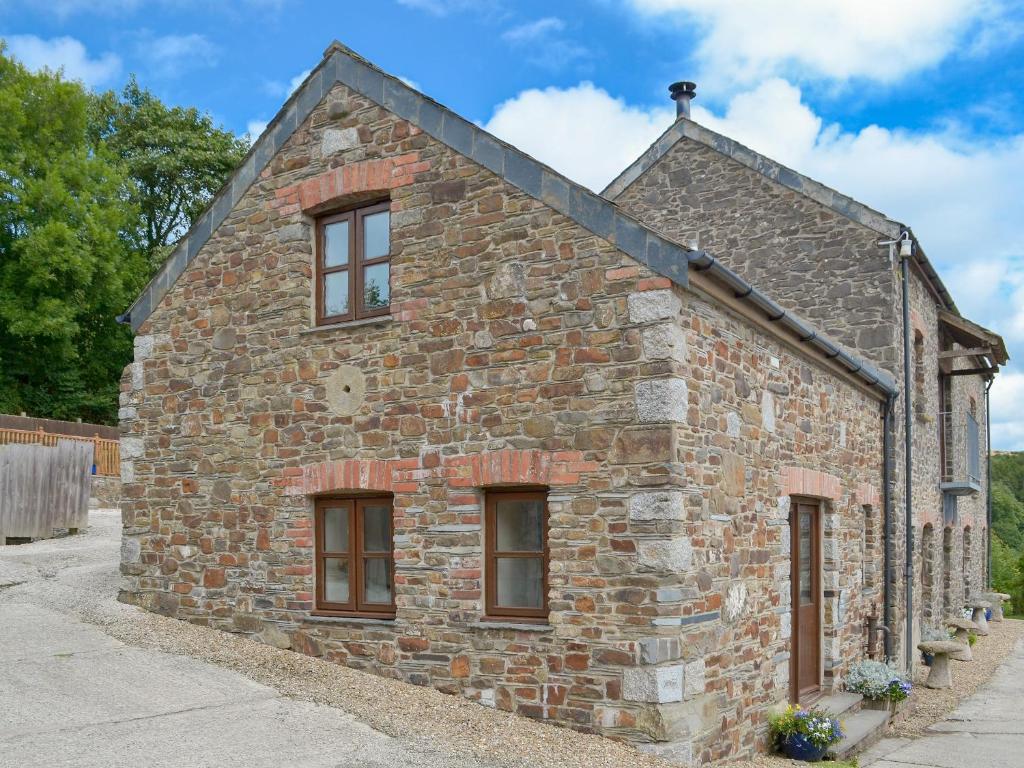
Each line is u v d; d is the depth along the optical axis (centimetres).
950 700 1175
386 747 621
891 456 1227
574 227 723
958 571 1842
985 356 1711
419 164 812
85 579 1112
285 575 862
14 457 1477
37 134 2773
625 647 666
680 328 685
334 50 879
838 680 1001
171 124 3059
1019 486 4819
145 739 618
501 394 746
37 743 600
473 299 770
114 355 2953
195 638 873
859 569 1111
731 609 739
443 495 770
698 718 674
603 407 694
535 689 706
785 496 860
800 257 1323
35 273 2589
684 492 673
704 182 1412
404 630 782
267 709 692
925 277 1440
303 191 883
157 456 968
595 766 608
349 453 829
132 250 2980
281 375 881
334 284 885
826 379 1000
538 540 739
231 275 929
